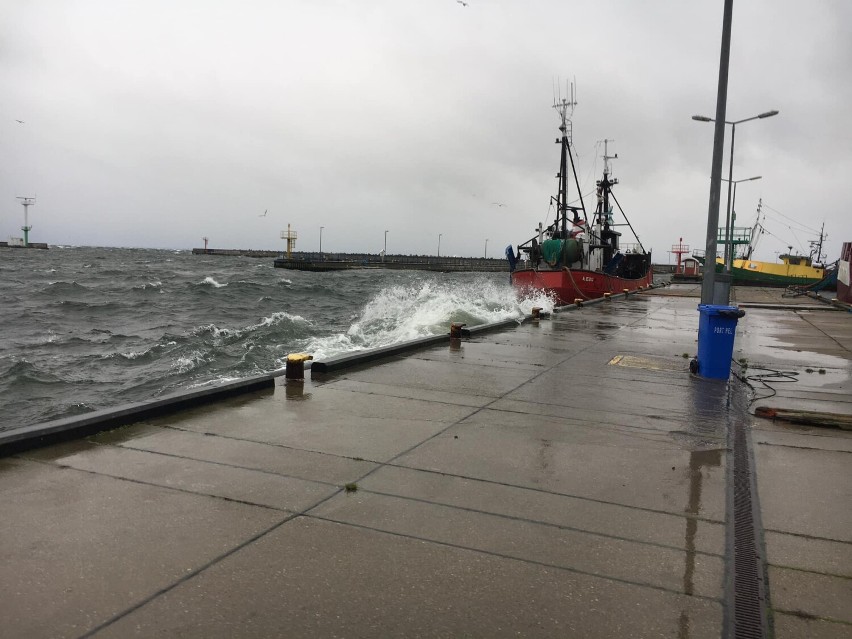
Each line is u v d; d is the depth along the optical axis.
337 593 3.07
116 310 32.50
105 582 3.09
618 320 19.53
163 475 4.60
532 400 7.62
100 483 4.40
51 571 3.17
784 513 4.27
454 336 13.16
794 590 3.24
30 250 192.38
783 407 7.62
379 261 136.38
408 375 8.97
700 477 4.96
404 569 3.33
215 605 2.92
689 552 3.64
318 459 5.09
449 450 5.46
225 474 4.67
